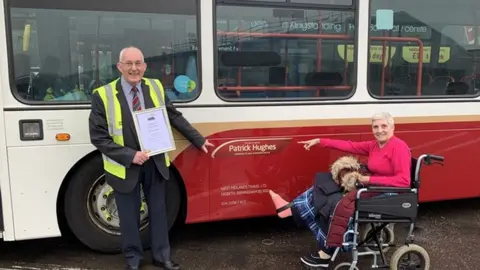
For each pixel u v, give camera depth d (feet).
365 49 14.26
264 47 13.46
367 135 14.55
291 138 13.89
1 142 11.80
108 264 12.94
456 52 15.33
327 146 13.24
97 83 12.44
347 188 11.74
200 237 15.02
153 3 12.54
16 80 11.83
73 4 12.06
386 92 14.69
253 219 16.63
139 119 11.22
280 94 13.76
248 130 13.50
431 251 14.06
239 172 13.64
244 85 13.41
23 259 13.15
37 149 12.05
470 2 15.28
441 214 17.28
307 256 12.65
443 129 15.28
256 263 13.20
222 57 13.14
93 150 12.44
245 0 13.12
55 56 12.09
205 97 13.08
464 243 14.70
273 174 13.89
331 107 14.12
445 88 15.33
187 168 13.20
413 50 14.85
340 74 14.21
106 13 12.30
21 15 11.75
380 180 11.53
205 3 12.80
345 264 11.81
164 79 12.85
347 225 11.32
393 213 11.41
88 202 12.91
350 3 14.03
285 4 13.48
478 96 15.58
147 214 13.50
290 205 12.51
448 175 15.62
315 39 13.88
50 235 12.50
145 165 11.75
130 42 12.55
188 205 13.39
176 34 12.78
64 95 12.24
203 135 13.19
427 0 14.82
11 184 12.02
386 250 13.44
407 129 14.92
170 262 12.50
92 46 12.31
